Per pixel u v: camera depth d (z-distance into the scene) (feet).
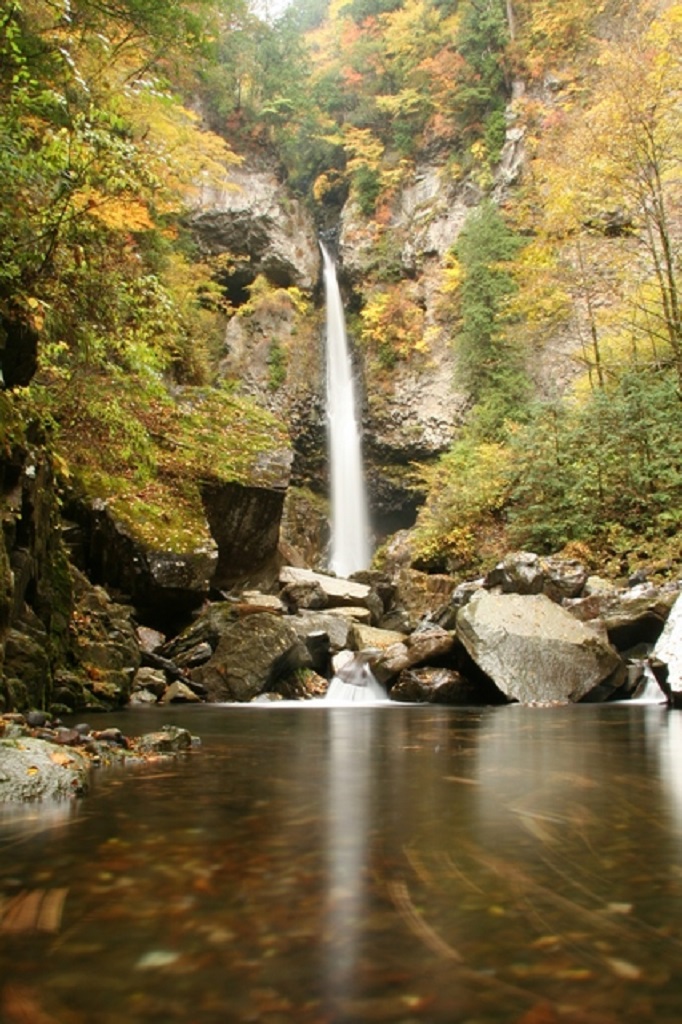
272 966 3.89
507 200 85.25
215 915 4.66
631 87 44.83
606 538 41.73
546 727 18.01
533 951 4.09
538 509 45.27
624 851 6.29
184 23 30.07
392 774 10.69
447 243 92.53
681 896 5.07
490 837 6.81
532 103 85.51
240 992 3.58
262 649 29.27
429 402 86.89
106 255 25.39
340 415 94.73
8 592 16.84
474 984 3.68
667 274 45.32
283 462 44.91
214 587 40.06
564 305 60.70
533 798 8.78
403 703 28.02
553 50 85.97
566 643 27.37
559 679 26.78
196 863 5.89
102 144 20.81
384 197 100.27
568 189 52.21
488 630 27.84
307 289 99.35
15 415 18.54
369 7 111.65
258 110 104.06
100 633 26.32
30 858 6.03
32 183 19.81
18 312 20.45
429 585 47.60
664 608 29.91
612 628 30.63
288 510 81.76
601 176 48.24
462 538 51.88
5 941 4.22
